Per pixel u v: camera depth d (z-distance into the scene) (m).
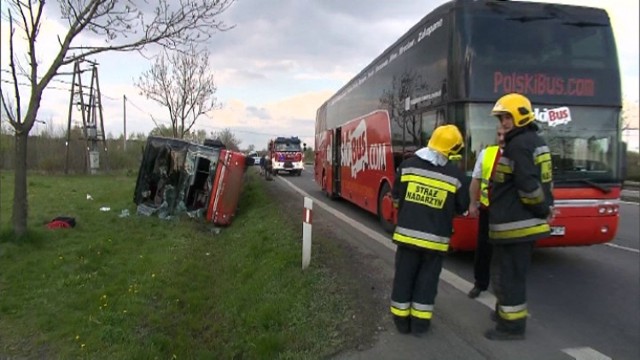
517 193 4.70
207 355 5.61
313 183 29.78
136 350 5.55
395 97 10.17
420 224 4.90
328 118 19.11
